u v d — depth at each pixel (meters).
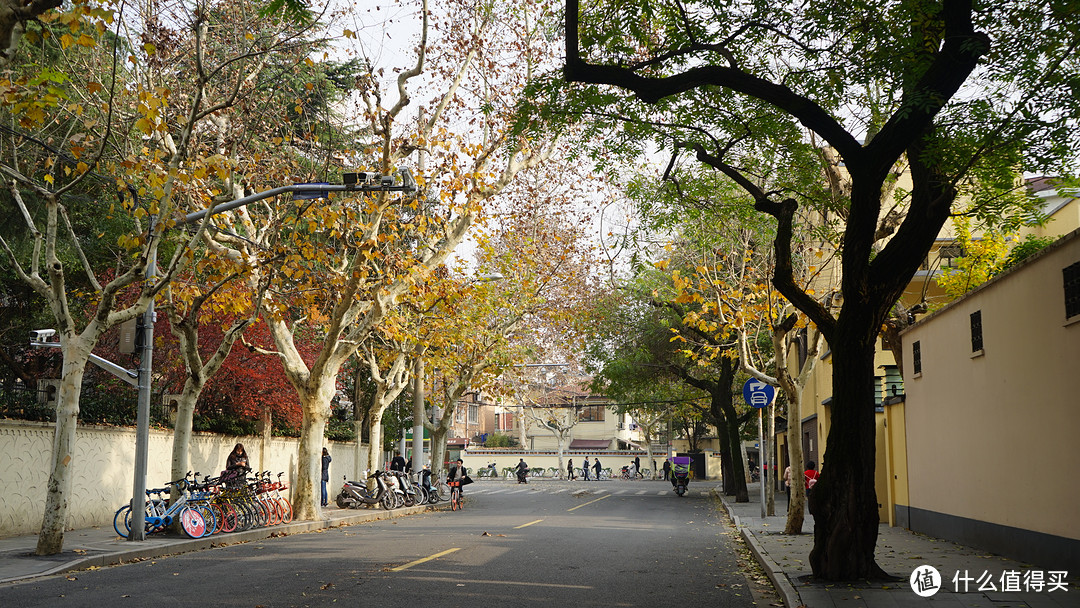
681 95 12.59
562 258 29.80
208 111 14.19
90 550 14.52
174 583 11.27
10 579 11.55
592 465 82.62
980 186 12.74
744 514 26.09
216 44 17.02
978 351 14.73
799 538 17.50
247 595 10.21
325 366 22.17
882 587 10.45
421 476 32.75
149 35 14.80
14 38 10.07
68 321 14.25
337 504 28.34
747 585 11.67
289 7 10.08
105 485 20.19
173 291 18.41
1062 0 9.90
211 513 17.72
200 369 18.14
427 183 20.34
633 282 31.27
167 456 22.81
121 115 15.72
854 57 11.41
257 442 27.17
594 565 13.55
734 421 36.06
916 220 11.07
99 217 20.67
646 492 50.28
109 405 20.84
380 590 10.59
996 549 13.96
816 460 33.19
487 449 83.94
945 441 16.83
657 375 40.09
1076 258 10.84
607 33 11.81
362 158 20.97
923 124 10.27
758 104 12.70
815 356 18.89
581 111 12.05
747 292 21.97
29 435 17.78
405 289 21.73
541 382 68.06
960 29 9.87
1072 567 11.09
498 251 28.73
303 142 19.58
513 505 34.31
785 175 14.39
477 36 20.33
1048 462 11.83
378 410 29.44
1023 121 10.52
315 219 18.30
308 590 10.57
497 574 12.23
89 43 10.34
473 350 30.47
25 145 16.73
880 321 11.26
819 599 9.62
